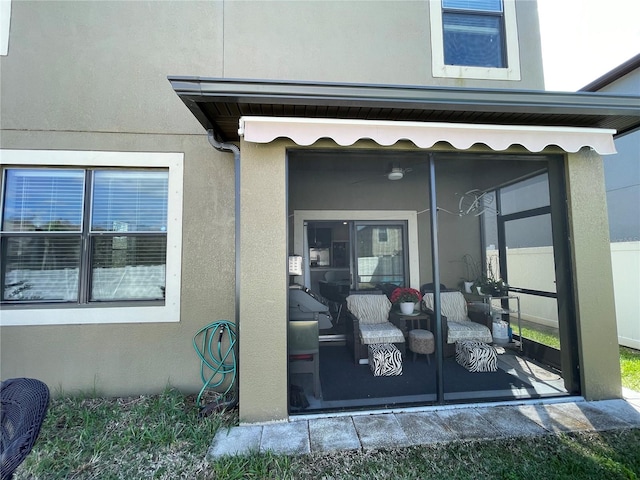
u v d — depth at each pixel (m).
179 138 4.05
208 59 4.21
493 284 5.70
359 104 2.90
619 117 3.31
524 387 3.91
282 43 4.36
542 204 4.96
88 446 2.81
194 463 2.60
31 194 3.89
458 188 6.33
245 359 3.16
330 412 3.29
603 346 3.55
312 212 6.01
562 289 3.79
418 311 5.43
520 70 4.71
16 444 1.47
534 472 2.43
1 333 3.71
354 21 4.51
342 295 5.79
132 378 3.82
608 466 2.48
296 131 3.05
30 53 3.98
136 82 4.05
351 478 2.41
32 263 3.85
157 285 4.00
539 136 3.32
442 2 4.73
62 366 3.75
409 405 3.40
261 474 2.44
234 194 4.07
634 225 6.61
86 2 4.08
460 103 2.95
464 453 2.67
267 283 3.22
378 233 6.25
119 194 4.01
